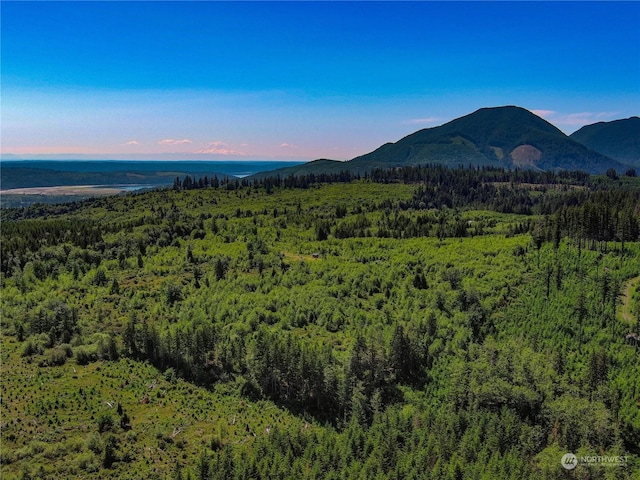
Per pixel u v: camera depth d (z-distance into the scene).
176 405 102.69
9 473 76.50
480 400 95.12
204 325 124.88
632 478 76.44
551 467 75.44
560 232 183.12
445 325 130.25
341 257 197.00
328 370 105.88
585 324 123.12
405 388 108.62
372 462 77.38
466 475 73.44
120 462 81.62
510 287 146.62
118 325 139.38
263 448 82.69
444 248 197.25
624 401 95.19
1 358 118.81
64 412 95.62
